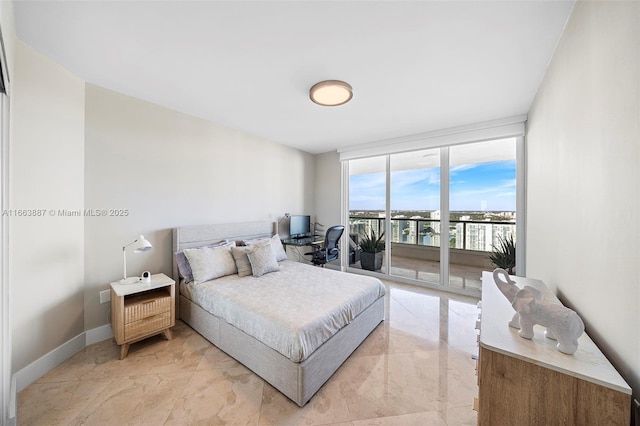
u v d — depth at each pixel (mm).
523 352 898
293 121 3143
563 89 1518
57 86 1893
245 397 1580
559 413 825
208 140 3127
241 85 2221
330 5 1332
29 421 1388
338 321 1863
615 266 912
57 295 1904
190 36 1589
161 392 1616
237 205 3520
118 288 2062
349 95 2277
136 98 2461
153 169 2600
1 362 1325
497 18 1426
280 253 3396
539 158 2170
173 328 2471
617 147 903
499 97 2439
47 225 1839
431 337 2332
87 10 1363
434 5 1336
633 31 800
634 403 767
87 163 2141
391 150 3947
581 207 1227
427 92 2342
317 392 1633
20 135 1672
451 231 3643
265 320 1713
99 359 1958
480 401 960
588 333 1129
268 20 1445
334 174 4785
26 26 1492
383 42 1644
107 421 1395
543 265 2008
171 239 2746
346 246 4703
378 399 1577
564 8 1353
